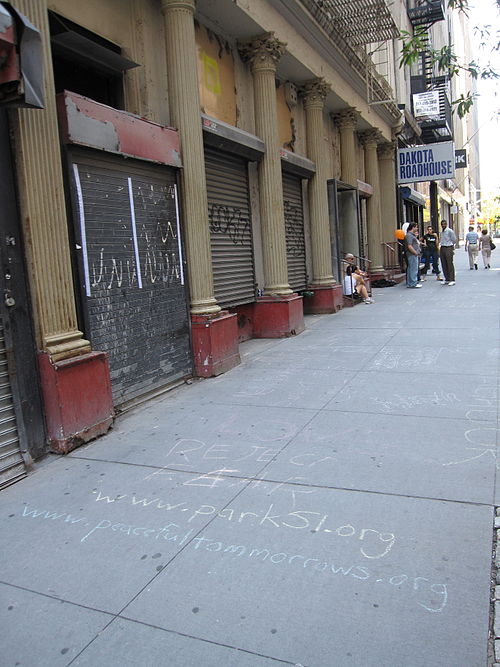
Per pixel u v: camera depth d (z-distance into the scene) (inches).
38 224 179.3
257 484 155.6
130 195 232.5
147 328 244.2
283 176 449.1
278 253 388.5
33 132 177.3
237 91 369.1
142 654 93.7
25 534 135.9
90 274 208.1
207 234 285.4
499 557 114.5
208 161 327.3
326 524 131.5
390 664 88.2
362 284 541.6
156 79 277.1
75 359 190.2
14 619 104.4
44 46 182.2
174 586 111.5
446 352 303.6
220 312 292.7
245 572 114.7
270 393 246.8
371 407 218.1
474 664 87.2
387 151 768.9
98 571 118.3
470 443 175.6
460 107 211.9
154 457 180.1
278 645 93.7
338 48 482.9
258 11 343.9
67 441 186.4
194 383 273.0
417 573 110.7
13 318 174.1
